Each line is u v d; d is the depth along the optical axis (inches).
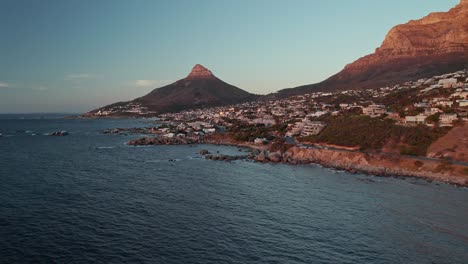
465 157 4227.4
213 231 2220.7
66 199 2817.4
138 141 7327.8
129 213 2513.5
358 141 5482.3
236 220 2438.5
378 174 4168.3
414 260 1891.0
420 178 3986.2
